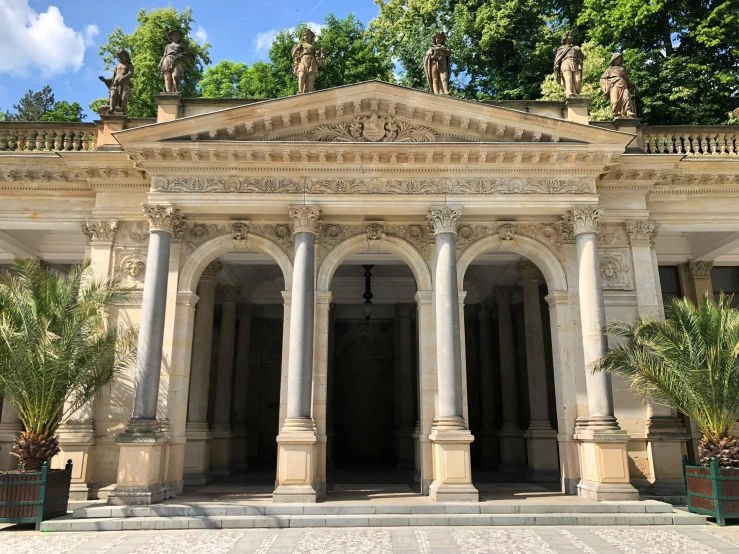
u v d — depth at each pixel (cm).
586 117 2330
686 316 1822
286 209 2180
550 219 2295
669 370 1789
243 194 2152
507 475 2769
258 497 1998
